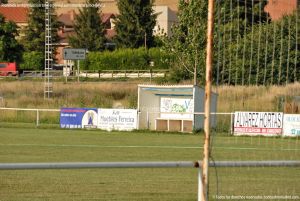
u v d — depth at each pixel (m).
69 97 159.00
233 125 74.94
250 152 60.47
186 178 55.56
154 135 104.25
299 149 56.44
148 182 53.19
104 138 97.19
